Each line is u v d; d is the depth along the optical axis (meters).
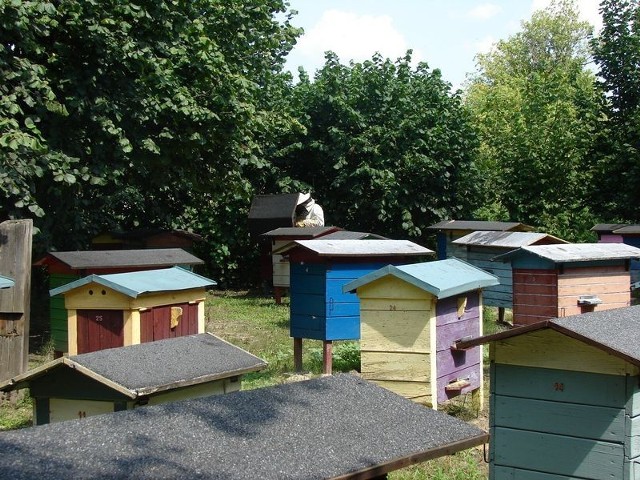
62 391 6.84
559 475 6.28
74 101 14.61
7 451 3.70
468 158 28.38
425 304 8.98
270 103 24.64
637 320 6.78
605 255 13.41
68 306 9.50
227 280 27.89
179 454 3.90
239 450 4.05
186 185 21.05
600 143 26.89
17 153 13.26
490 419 6.66
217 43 18.69
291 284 12.63
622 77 26.48
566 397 6.23
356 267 12.27
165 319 9.66
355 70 28.56
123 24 14.91
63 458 3.69
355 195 27.50
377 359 9.23
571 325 6.05
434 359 8.97
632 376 5.88
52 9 13.61
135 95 15.70
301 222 25.33
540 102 29.41
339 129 27.58
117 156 15.49
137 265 12.85
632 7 26.56
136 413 4.34
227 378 7.60
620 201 25.98
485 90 57.31
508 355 6.52
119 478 3.56
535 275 13.46
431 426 4.85
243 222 26.69
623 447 5.95
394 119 27.64
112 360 7.07
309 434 4.41
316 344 15.43
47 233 16.16
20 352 11.21
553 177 27.58
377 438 4.54
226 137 17.95
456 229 21.95
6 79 13.51
